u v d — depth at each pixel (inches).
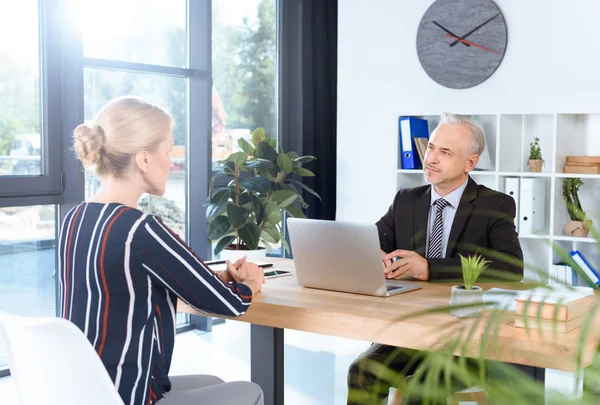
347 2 196.7
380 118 193.5
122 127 69.6
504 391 21.9
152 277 67.9
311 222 91.4
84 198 168.1
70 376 57.3
